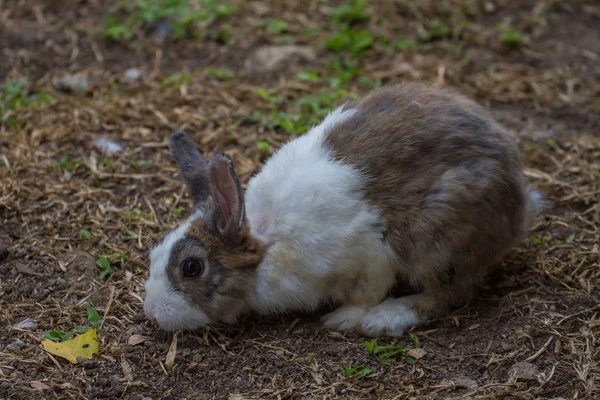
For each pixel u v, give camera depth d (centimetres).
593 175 762
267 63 950
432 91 643
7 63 929
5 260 652
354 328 605
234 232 573
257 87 901
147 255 662
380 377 550
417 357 568
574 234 692
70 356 558
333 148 609
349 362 565
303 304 611
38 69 927
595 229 698
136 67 942
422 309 607
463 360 566
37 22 1009
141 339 581
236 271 583
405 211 586
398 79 918
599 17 1064
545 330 585
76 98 870
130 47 977
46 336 577
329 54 966
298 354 575
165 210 714
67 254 657
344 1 1066
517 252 675
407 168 591
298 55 959
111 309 610
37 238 673
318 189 588
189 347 580
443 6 1048
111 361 561
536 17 1046
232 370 559
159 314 573
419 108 616
